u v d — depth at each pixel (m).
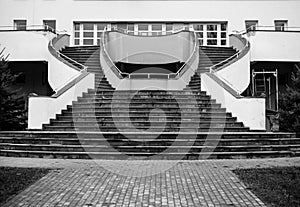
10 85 17.55
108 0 27.45
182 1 27.25
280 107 17.09
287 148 13.27
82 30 27.73
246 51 19.78
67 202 7.42
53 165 11.02
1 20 27.27
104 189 8.38
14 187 8.38
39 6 27.31
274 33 22.25
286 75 24.92
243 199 7.61
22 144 13.22
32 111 15.30
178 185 8.73
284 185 8.57
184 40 24.05
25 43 22.22
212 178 9.37
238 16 26.97
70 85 16.80
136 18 27.33
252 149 12.92
